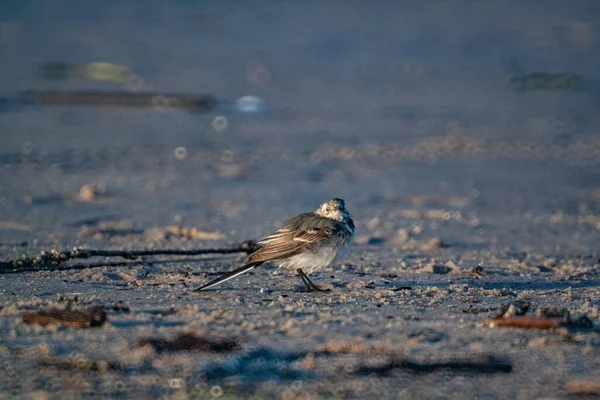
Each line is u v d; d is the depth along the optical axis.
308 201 18.58
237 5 49.47
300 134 25.33
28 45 39.12
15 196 18.06
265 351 8.24
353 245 15.04
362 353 8.26
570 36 42.53
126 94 29.94
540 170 21.73
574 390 7.47
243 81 33.31
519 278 12.30
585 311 9.68
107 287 10.77
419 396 7.34
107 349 8.21
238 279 11.60
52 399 7.17
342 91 32.09
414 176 21.03
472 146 24.06
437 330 8.98
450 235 16.14
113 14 47.16
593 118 27.72
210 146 23.58
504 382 7.65
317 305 10.02
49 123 25.55
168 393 7.32
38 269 11.79
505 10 49.38
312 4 50.72
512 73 35.03
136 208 17.53
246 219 16.94
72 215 16.75
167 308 9.53
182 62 36.81
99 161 21.53
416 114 28.30
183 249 13.49
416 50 40.28
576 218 17.67
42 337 8.51
